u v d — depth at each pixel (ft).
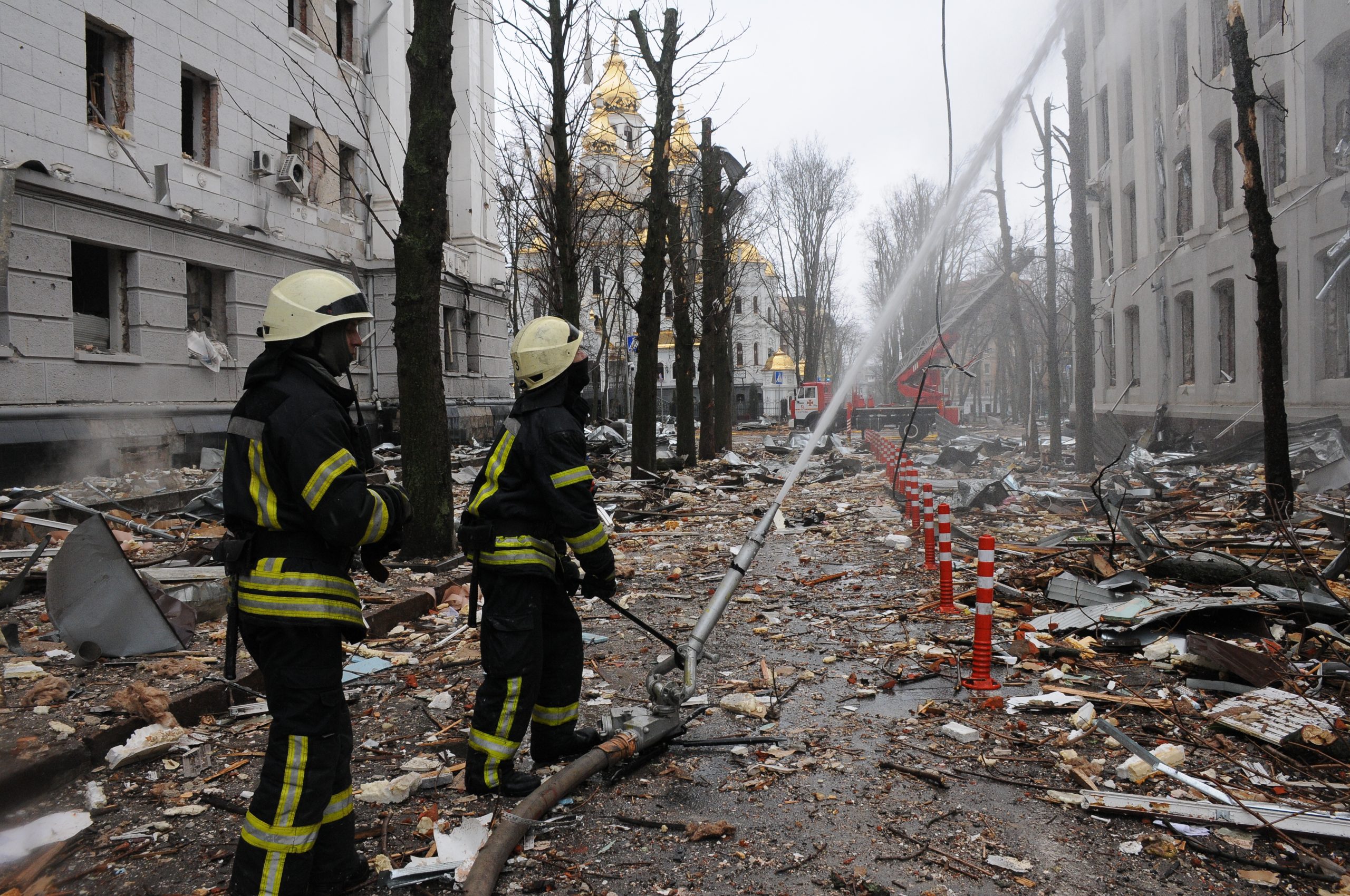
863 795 11.62
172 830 10.78
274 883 8.30
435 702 15.25
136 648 16.88
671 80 53.47
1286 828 10.24
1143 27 68.23
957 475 57.72
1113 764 12.41
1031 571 24.84
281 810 8.36
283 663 8.47
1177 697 14.89
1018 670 17.08
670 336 200.03
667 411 194.18
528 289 107.86
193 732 13.79
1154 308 67.46
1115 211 77.10
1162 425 64.23
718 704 15.38
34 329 40.27
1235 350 54.54
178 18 49.55
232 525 8.73
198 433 49.14
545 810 10.75
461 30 81.71
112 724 13.08
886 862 9.85
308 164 62.75
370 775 12.39
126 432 43.68
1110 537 27.20
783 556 31.45
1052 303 62.75
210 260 51.93
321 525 8.25
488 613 11.34
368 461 9.15
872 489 52.90
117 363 44.98
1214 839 10.21
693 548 33.58
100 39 45.80
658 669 13.02
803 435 108.37
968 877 9.52
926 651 18.21
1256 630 17.93
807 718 14.69
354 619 8.76
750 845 10.27
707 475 61.46
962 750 13.10
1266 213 29.04
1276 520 22.45
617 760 12.00
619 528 39.40
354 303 8.93
